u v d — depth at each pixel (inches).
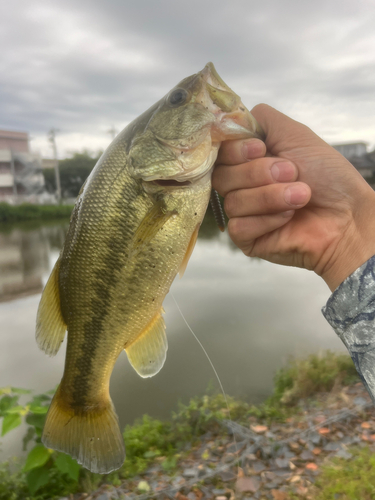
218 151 9.2
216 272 62.3
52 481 16.6
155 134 9.0
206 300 46.4
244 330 35.8
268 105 9.7
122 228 9.1
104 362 9.9
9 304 53.7
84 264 9.4
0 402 16.8
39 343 9.8
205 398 22.9
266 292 49.3
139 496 15.7
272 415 20.9
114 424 9.9
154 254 9.2
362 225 8.4
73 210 9.7
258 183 8.6
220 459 17.6
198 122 8.7
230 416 19.8
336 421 19.2
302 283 53.5
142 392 25.1
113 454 9.7
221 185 9.3
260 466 16.7
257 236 9.2
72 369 10.0
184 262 9.5
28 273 74.6
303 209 9.3
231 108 8.7
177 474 16.9
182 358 30.1
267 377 26.2
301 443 17.9
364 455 16.2
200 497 15.4
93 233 9.2
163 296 9.6
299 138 9.0
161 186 9.1
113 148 9.3
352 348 7.3
